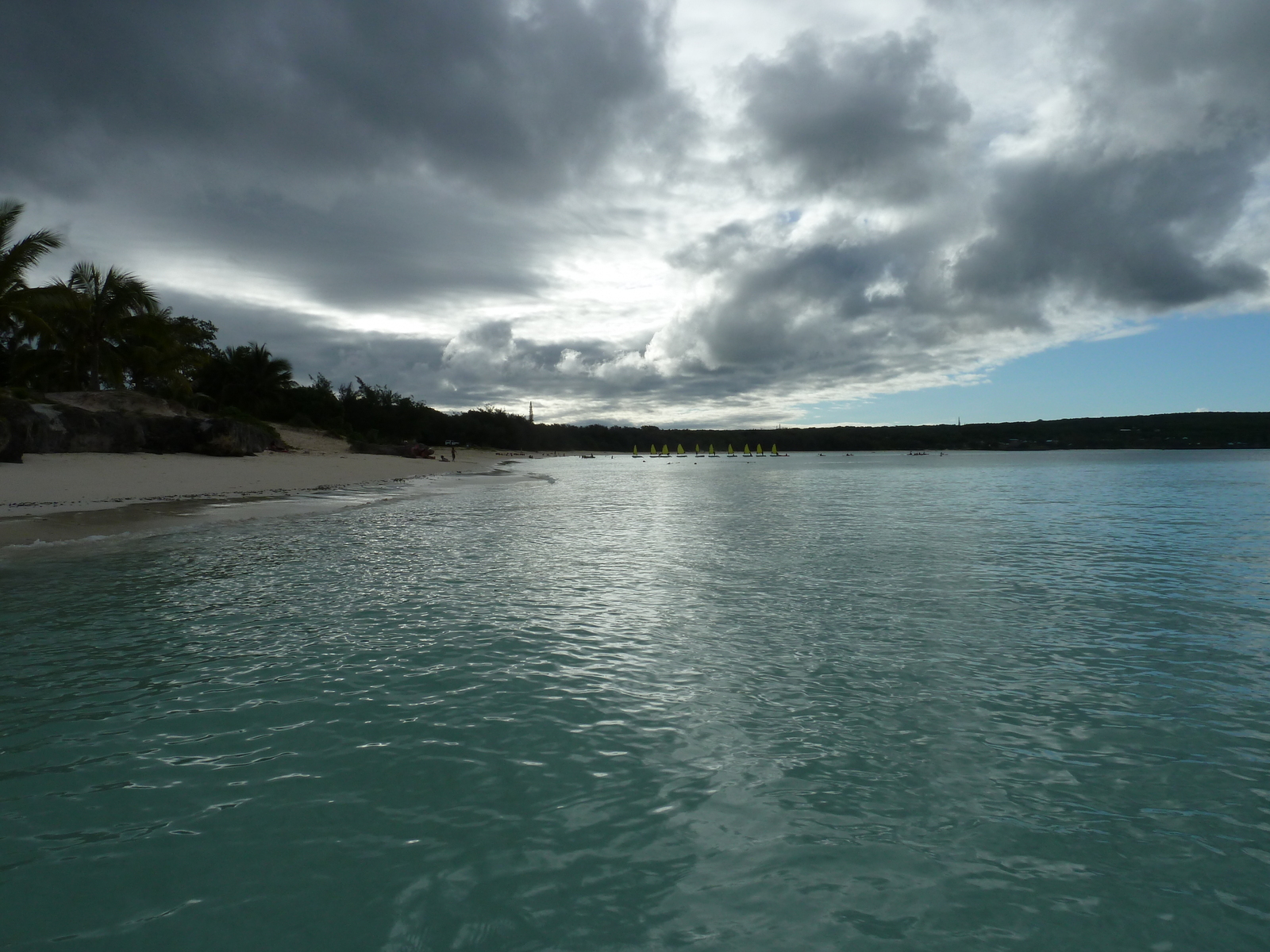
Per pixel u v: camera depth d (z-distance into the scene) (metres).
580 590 10.55
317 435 66.06
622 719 5.73
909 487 38.44
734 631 8.34
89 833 4.04
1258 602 9.87
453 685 6.47
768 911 3.45
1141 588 10.88
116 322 41.44
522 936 3.26
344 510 21.94
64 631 8.11
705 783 4.70
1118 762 5.00
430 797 4.48
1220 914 3.45
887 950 3.18
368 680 6.58
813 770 4.88
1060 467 70.44
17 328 37.75
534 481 45.12
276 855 3.85
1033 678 6.71
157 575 11.20
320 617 8.83
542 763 4.95
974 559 13.62
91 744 5.17
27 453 26.09
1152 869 3.79
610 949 3.17
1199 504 26.77
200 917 3.36
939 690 6.40
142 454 31.75
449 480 42.12
